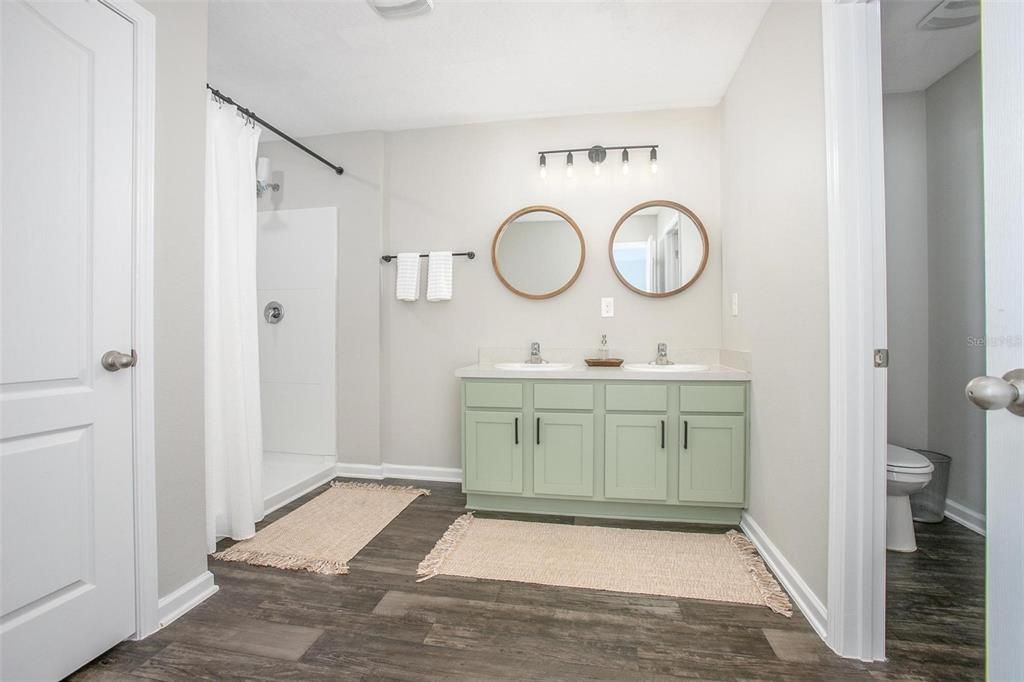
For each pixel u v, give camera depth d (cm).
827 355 135
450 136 289
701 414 217
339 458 296
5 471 107
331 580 169
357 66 224
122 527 132
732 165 236
